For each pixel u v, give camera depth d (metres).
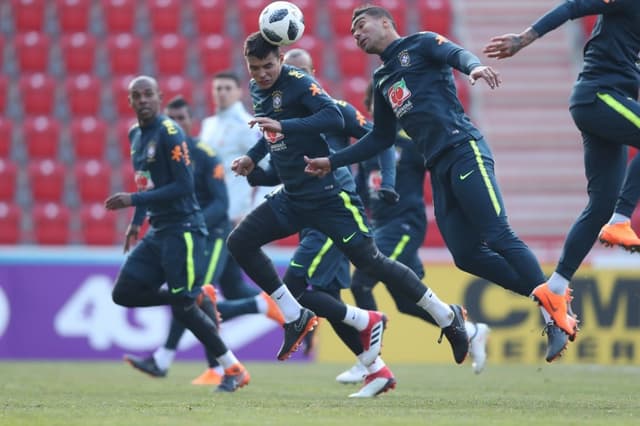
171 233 26.34
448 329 22.66
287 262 42.09
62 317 42.50
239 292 34.19
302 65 27.06
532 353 42.09
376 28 21.89
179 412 19.53
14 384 28.66
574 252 21.27
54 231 53.31
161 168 26.08
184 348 42.59
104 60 63.72
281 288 22.95
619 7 20.42
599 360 41.94
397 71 21.83
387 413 19.38
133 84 25.92
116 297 26.92
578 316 42.09
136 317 42.56
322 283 26.27
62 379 31.16
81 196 55.50
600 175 21.34
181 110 31.91
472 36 65.50
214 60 62.41
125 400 23.06
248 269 22.88
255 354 42.53
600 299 42.12
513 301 42.25
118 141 58.84
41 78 61.25
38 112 60.72
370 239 22.39
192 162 30.77
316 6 65.88
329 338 42.75
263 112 22.25
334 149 26.00
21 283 42.53
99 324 42.53
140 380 31.33
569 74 63.00
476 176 21.19
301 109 21.83
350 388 28.14
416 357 42.75
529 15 66.62
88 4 65.25
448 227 22.55
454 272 42.50
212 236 30.86
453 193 22.02
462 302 42.38
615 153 21.30
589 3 20.30
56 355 42.38
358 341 24.89
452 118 21.52
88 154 58.22
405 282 22.33
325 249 26.30
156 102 26.03
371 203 29.33
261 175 24.67
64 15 64.88
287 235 22.88
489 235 21.20
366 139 22.38
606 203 21.30
